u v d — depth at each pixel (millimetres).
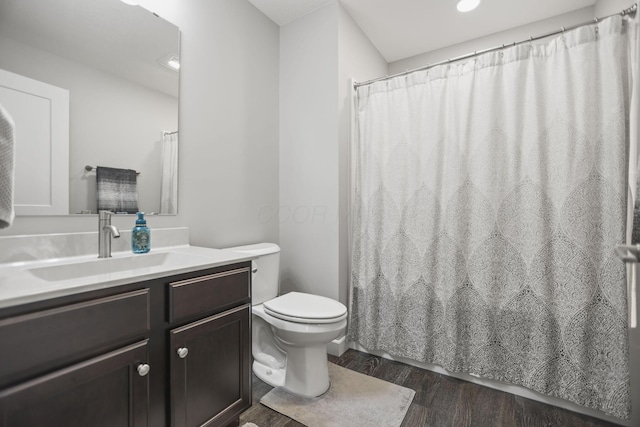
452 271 1736
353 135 2188
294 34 2264
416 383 1705
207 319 1141
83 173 1259
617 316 1329
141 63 1448
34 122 1129
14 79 1083
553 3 2055
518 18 2221
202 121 1732
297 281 2248
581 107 1422
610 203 1352
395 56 2770
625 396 1312
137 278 921
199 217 1715
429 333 1834
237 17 1967
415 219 1897
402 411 1455
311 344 1523
